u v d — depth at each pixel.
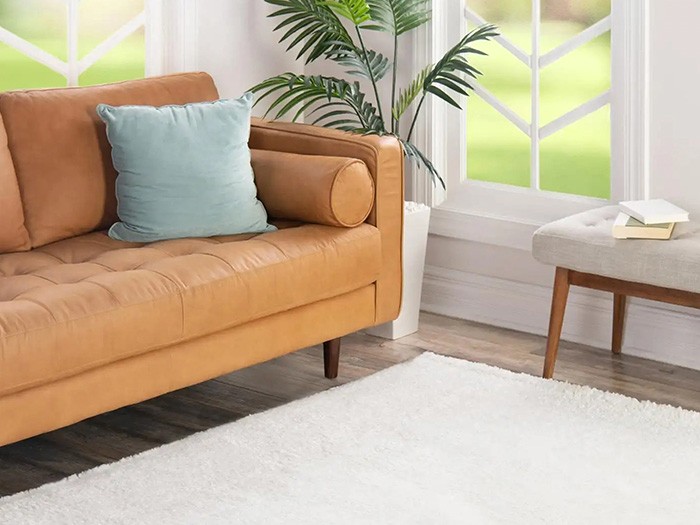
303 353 4.18
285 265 3.43
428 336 4.36
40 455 3.33
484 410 3.52
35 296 2.98
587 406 3.54
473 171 4.53
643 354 4.11
